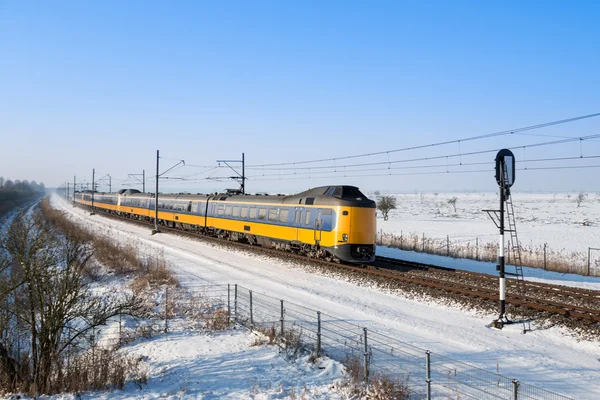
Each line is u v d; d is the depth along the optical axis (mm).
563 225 52219
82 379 9445
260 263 23500
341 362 9875
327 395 8328
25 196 158250
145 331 13438
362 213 20516
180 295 17188
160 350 11859
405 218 66250
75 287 10836
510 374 9211
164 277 20078
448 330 12320
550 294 15508
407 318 13492
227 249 28812
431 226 51500
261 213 27406
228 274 20922
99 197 75375
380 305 15133
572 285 18266
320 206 21906
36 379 9516
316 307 14828
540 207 96750
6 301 10367
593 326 11680
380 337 11695
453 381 8797
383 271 19594
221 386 9016
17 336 11164
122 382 9359
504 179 13234
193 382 9352
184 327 13844
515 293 15805
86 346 13320
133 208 55938
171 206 43375
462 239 37594
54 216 57281
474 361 9961
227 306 15461
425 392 8328
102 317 11977
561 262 23750
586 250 31172
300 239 23312
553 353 10625
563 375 9172
